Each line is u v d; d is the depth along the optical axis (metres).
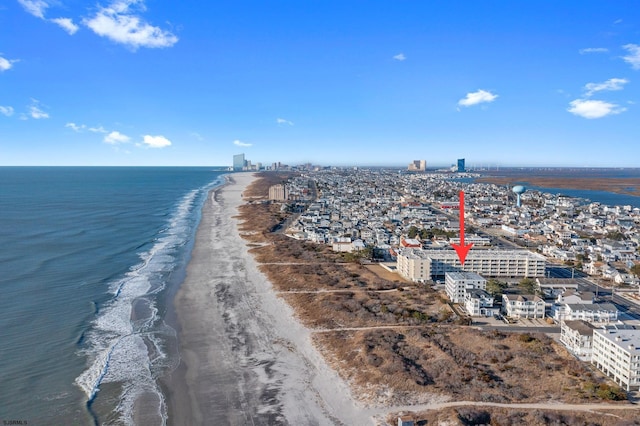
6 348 118.94
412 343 125.75
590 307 144.00
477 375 106.88
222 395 100.62
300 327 138.50
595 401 95.56
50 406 93.81
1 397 96.38
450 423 86.69
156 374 109.06
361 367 111.06
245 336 132.25
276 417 92.38
